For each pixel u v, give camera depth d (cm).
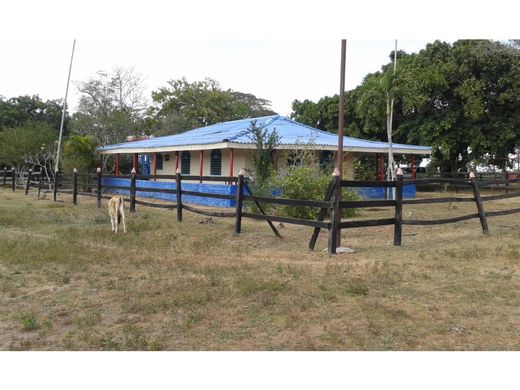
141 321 512
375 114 2164
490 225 1302
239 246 969
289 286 630
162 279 689
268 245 989
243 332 477
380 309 538
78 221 1352
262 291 607
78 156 2673
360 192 2236
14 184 2719
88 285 659
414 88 2586
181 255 870
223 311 538
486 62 2817
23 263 779
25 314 530
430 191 3058
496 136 2911
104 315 534
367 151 2172
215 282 656
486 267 750
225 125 2800
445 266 755
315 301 573
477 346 437
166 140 2588
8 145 2838
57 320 519
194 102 4447
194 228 1218
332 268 739
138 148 2456
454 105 3028
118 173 2838
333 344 443
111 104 3653
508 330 476
